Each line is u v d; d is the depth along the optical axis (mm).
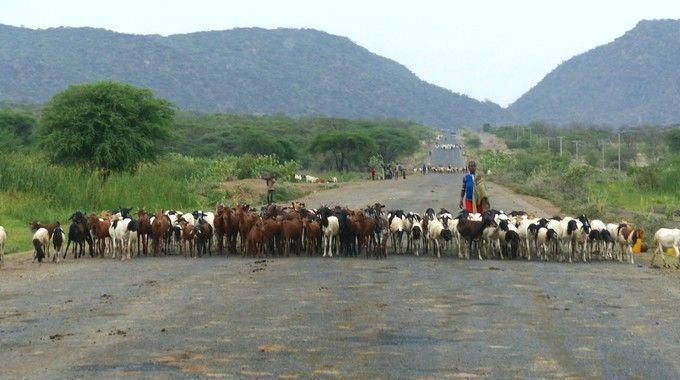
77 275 19047
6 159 39188
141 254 23578
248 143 120000
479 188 25703
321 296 15930
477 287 17094
